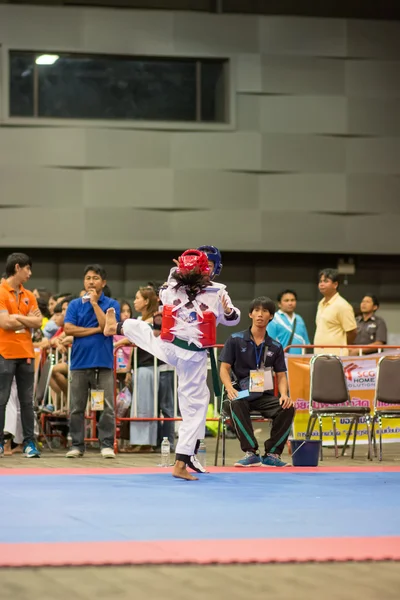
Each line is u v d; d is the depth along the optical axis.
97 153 16.62
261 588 3.54
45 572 3.81
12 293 9.33
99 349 9.30
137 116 16.94
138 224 16.72
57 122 16.53
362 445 11.21
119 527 4.88
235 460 9.40
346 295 17.78
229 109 16.97
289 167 17.11
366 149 17.31
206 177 16.89
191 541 4.46
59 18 16.50
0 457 9.38
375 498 6.14
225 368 8.55
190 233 16.86
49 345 10.75
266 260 17.55
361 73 17.31
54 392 11.16
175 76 17.08
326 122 17.20
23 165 16.42
